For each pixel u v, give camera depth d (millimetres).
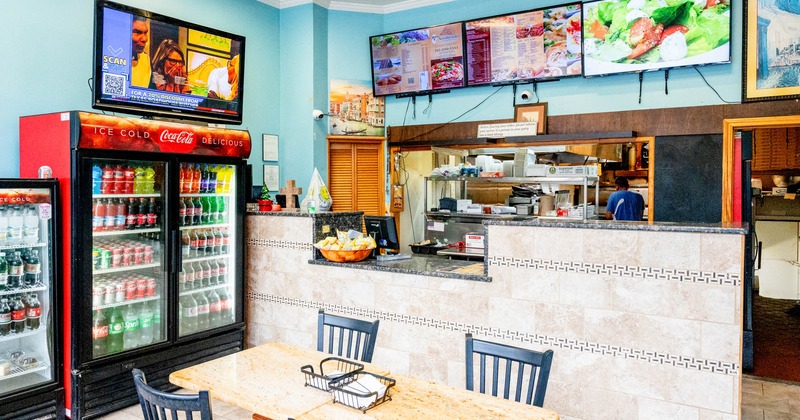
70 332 3693
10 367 3564
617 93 5492
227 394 2277
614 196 6453
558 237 3496
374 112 6754
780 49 4762
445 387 2385
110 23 3883
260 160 6309
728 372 3057
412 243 7488
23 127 4023
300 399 2232
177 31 4316
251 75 6184
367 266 4281
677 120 5230
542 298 3559
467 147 6711
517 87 5980
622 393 3338
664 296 3203
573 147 7492
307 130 6402
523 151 6633
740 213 5004
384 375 2510
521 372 2422
